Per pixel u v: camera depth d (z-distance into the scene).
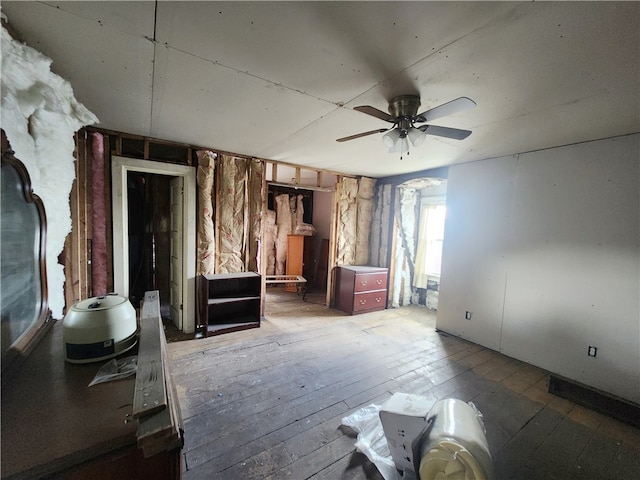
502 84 1.67
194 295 3.51
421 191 5.24
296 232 6.53
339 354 3.09
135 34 1.33
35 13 1.18
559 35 1.23
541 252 2.96
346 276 4.66
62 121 1.69
